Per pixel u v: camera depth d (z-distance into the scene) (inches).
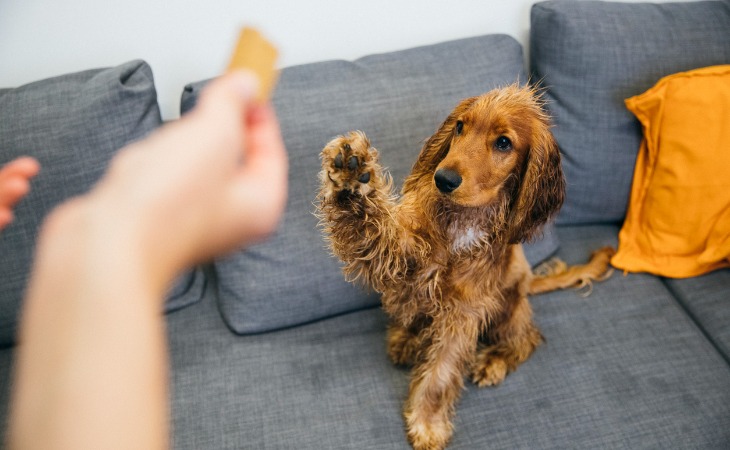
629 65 60.6
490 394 52.2
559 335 56.9
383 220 41.6
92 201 8.2
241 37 11.2
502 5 68.2
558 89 62.2
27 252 51.1
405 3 65.4
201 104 9.7
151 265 8.0
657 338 55.9
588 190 64.4
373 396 51.8
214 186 8.9
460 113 46.3
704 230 59.4
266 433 49.1
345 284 56.3
